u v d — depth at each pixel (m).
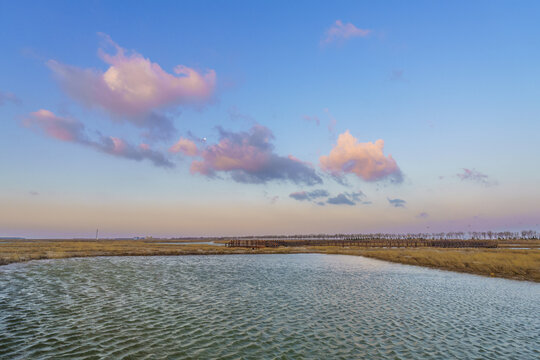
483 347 15.54
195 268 46.91
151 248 87.19
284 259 65.88
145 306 22.55
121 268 44.12
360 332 17.61
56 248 75.19
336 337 16.77
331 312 21.77
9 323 18.05
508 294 28.50
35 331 16.78
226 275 39.72
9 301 23.33
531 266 42.56
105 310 21.23
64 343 15.17
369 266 52.06
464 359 14.08
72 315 19.89
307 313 21.42
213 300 24.97
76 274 37.09
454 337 16.95
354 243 146.12
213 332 17.25
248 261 60.09
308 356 14.25
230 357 14.00
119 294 26.50
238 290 29.42
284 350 14.91
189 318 19.75
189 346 15.18
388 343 15.98
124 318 19.50
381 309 22.75
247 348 15.09
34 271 38.75
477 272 42.78
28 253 59.12
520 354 14.70
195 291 28.55
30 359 13.22
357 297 26.80
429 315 21.23
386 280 36.47
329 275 40.59
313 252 88.25
